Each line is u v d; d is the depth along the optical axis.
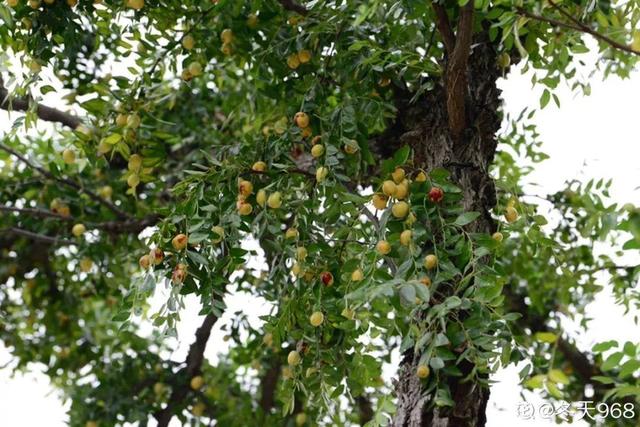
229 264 2.69
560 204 4.21
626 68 3.32
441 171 2.45
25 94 3.03
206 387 4.85
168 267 2.63
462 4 2.37
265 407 4.75
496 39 3.04
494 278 2.32
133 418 4.50
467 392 2.43
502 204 3.45
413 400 2.50
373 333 2.78
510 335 2.33
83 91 4.02
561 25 2.31
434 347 2.26
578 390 4.56
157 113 4.51
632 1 2.84
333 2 3.05
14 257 5.03
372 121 3.00
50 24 2.96
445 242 2.40
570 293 4.21
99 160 3.32
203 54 3.31
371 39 3.00
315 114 2.89
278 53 3.11
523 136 4.39
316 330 2.80
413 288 2.12
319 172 2.66
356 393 2.83
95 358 5.14
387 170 2.48
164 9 3.21
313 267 2.81
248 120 3.89
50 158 4.93
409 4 2.59
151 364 4.68
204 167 2.76
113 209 4.44
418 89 3.00
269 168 2.83
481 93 2.92
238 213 2.75
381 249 2.41
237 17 3.18
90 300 5.36
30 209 4.20
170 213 2.76
